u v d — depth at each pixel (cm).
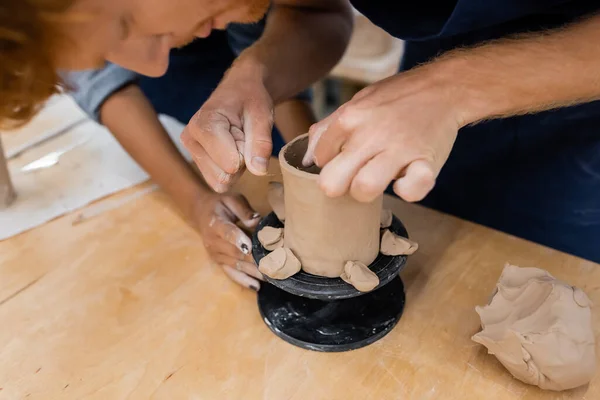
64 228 90
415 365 63
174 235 87
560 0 71
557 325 57
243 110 74
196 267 80
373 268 65
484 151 96
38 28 43
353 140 51
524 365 57
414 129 51
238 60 87
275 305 71
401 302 71
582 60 59
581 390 60
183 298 75
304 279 64
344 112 52
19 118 52
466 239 82
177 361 66
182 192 90
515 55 58
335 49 98
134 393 62
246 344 67
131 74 96
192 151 72
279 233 69
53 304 75
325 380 62
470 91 56
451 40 88
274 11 98
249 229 84
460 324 69
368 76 194
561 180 92
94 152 112
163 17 51
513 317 62
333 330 67
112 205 95
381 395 60
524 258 78
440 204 108
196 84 134
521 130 91
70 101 131
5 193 95
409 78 56
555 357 56
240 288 76
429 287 74
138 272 80
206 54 130
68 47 47
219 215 81
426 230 85
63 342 69
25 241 88
